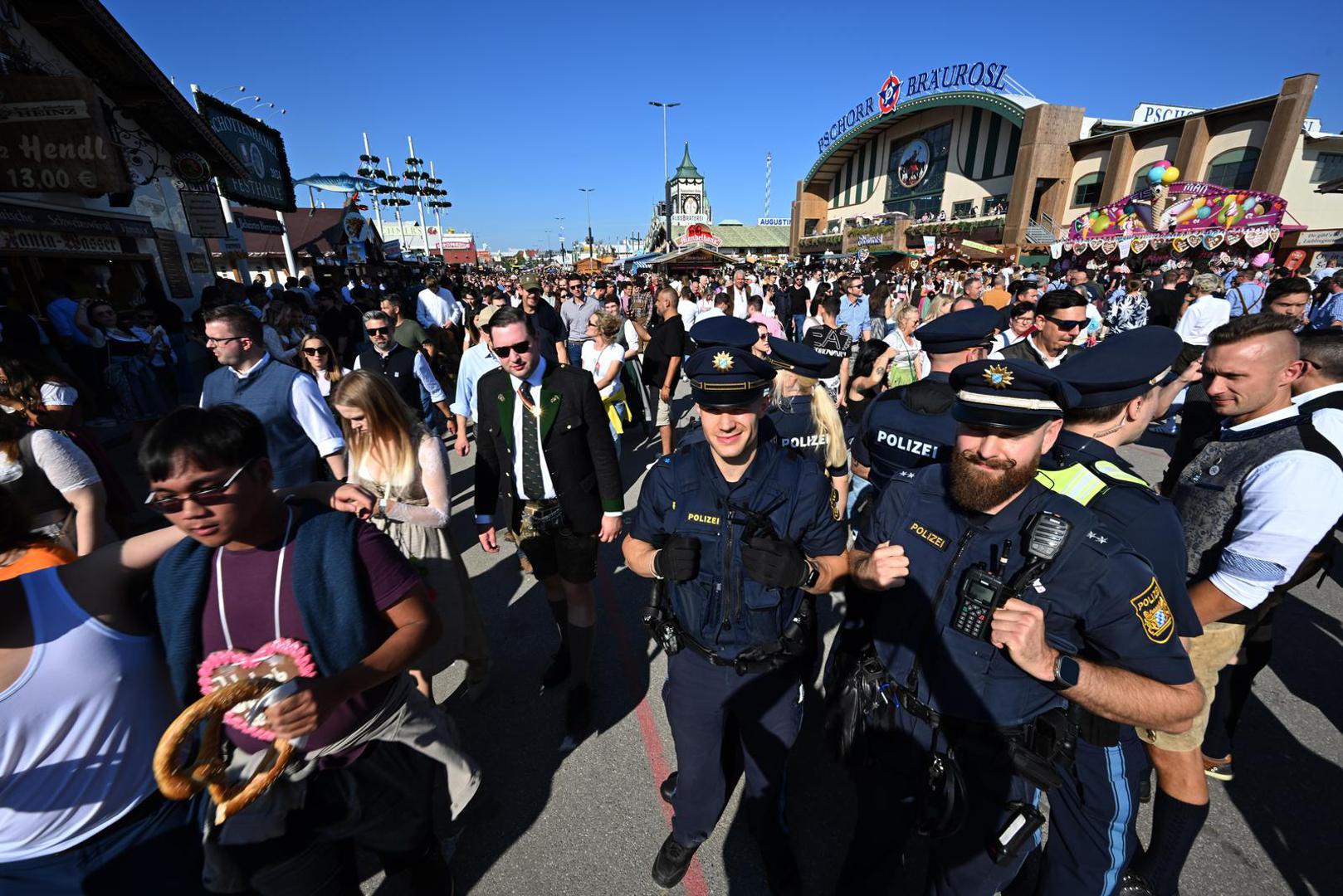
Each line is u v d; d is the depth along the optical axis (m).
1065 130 27.52
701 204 68.12
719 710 1.84
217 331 2.78
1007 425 1.25
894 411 2.62
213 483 1.17
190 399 8.57
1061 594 1.30
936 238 30.84
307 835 1.52
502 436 2.65
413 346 5.57
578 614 2.69
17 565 1.21
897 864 1.81
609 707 2.96
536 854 2.22
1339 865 2.10
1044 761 1.38
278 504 1.39
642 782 2.53
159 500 1.17
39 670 1.16
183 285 10.39
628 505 5.37
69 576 1.23
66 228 7.61
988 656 1.42
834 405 2.95
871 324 8.44
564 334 8.65
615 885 2.11
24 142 5.86
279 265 24.75
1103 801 1.50
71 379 3.05
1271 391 1.77
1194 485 1.95
